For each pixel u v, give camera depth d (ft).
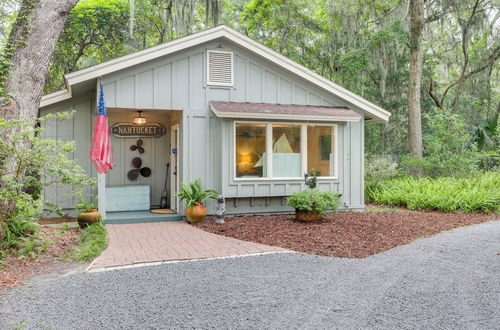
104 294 12.70
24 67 20.42
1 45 20.61
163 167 33.19
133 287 13.41
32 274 15.25
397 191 38.11
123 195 30.55
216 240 21.36
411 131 48.57
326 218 27.94
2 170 17.81
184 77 28.30
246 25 66.90
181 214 28.63
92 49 61.21
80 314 11.05
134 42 58.80
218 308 11.49
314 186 28.37
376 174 43.11
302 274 15.03
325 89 31.71
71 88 26.81
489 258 17.51
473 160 44.75
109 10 54.49
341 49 61.31
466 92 61.57
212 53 29.09
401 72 57.93
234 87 29.63
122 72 26.66
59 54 53.62
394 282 14.08
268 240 21.11
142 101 27.17
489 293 12.94
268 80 30.66
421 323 10.55
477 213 31.63
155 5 58.95
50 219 28.71
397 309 11.53
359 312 11.29
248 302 12.00
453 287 13.53
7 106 19.72
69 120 29.68
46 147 18.97
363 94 57.26
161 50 26.81
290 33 61.36
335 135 31.71
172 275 14.84
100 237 21.16
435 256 17.94
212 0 48.60
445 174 45.21
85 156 30.04
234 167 28.32
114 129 31.42
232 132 28.32
